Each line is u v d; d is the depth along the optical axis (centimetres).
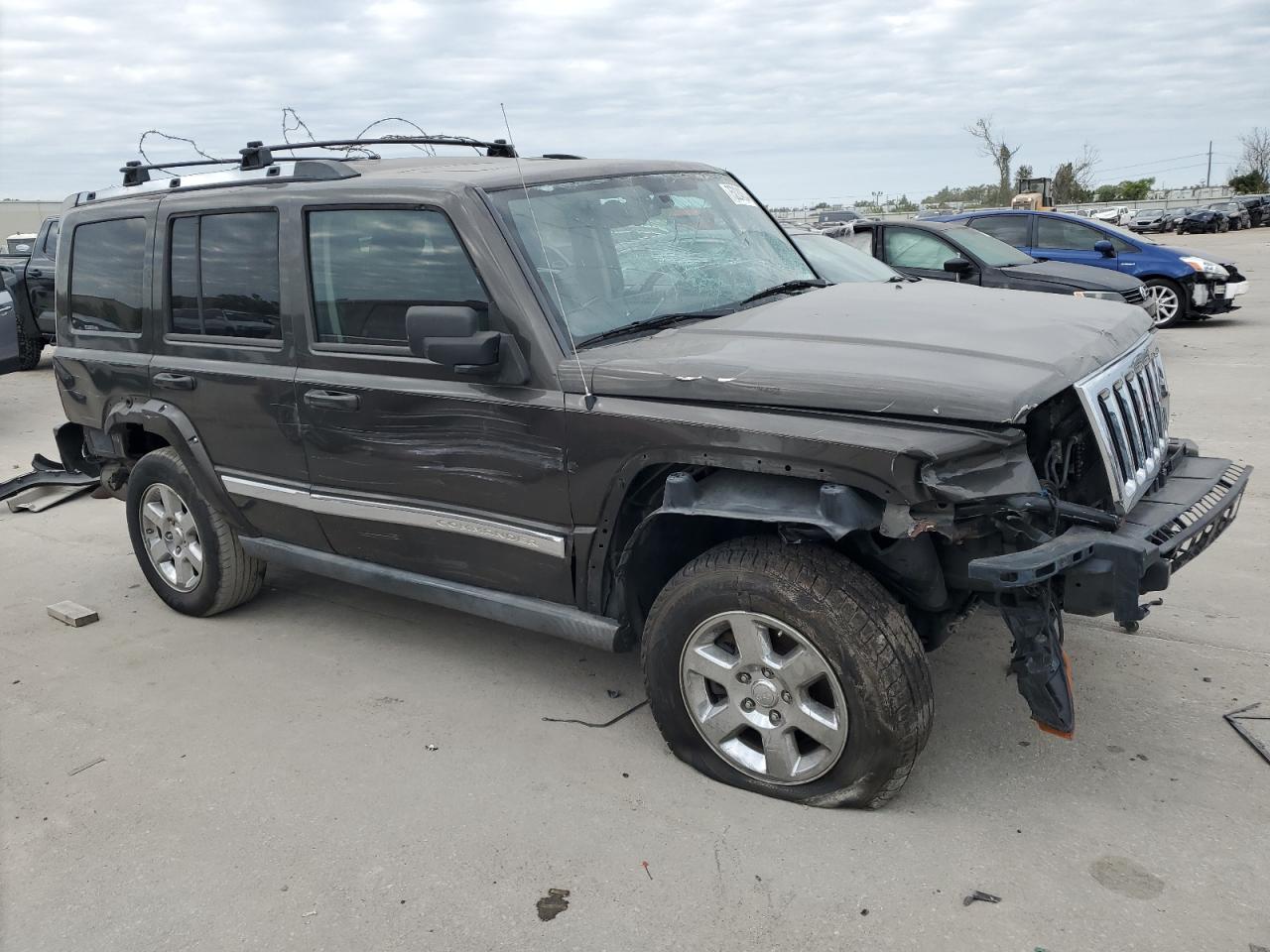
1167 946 252
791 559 302
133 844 327
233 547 494
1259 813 304
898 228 1095
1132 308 380
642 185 416
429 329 340
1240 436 738
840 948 260
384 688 426
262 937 280
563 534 349
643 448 318
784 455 290
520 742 374
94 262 515
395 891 295
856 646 291
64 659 477
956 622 334
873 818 312
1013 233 1415
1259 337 1246
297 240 407
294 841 323
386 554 416
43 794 360
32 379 1383
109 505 750
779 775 321
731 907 278
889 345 313
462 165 410
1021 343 314
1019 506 279
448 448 368
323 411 402
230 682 441
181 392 465
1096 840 295
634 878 293
